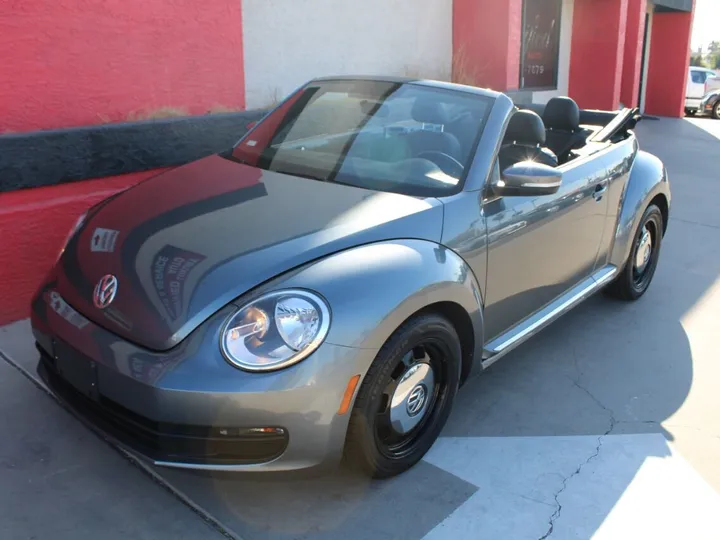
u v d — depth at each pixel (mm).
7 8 3910
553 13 11445
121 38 4488
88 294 2596
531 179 3070
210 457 2316
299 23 6773
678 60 17750
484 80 9062
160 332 2330
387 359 2480
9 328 3934
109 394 2389
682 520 2695
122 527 2467
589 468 2980
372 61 7797
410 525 2564
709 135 14203
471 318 2910
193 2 4848
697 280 5414
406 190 3039
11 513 2494
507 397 3527
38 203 4047
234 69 5238
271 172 3273
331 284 2396
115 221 2916
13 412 3100
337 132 3527
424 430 2885
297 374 2260
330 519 2566
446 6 8859
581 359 3996
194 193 3031
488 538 2529
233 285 2379
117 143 4395
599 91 12703
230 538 2443
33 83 4102
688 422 3387
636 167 4598
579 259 3936
